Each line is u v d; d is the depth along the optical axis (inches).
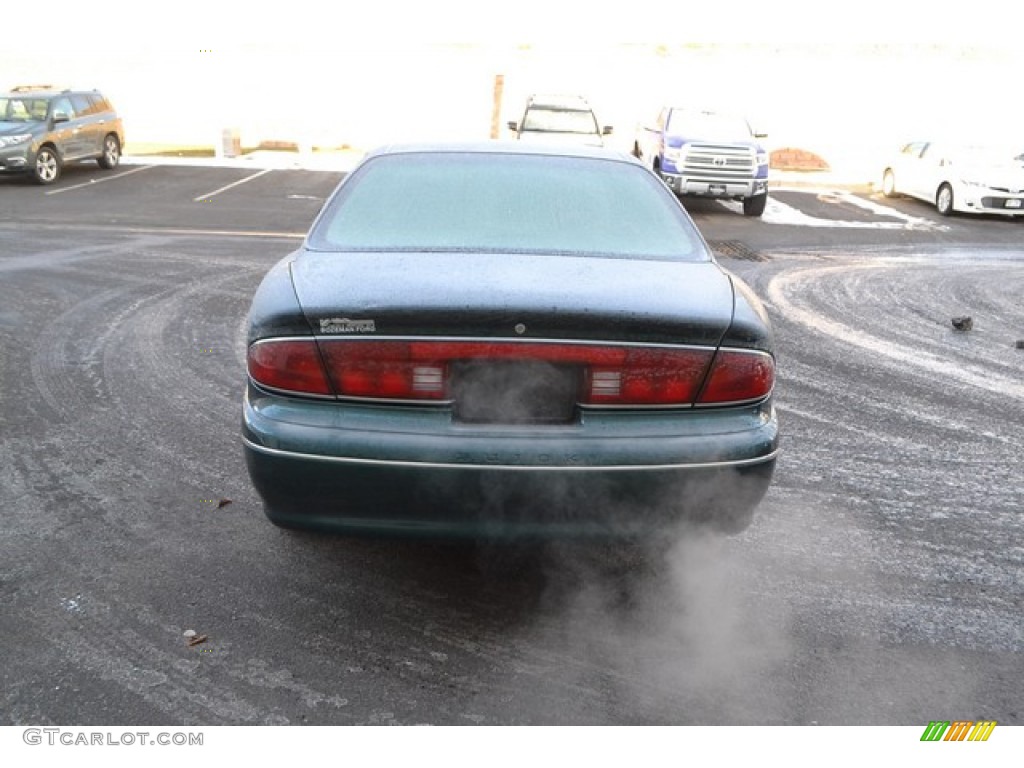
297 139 1031.0
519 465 102.6
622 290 109.9
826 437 193.2
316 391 104.9
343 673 107.5
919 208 715.4
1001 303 346.9
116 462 167.0
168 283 332.8
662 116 665.6
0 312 280.4
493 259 118.3
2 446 173.0
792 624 121.2
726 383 107.0
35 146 664.4
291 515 109.0
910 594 129.9
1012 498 164.4
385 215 130.7
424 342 102.2
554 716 101.0
